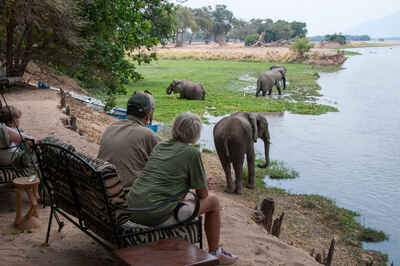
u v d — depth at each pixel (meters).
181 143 3.45
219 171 13.09
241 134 11.03
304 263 5.33
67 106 13.28
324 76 49.84
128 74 18.47
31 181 4.43
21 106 13.69
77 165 3.25
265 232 6.38
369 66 66.12
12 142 4.88
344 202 11.36
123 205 3.13
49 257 3.80
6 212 4.86
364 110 26.67
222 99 30.22
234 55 79.00
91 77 18.58
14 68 18.47
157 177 3.38
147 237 3.29
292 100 30.89
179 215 3.43
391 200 11.56
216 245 3.65
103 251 4.00
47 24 15.64
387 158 15.90
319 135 19.56
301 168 14.41
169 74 48.12
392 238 9.16
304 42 71.94
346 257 7.93
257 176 13.16
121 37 18.09
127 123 4.04
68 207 3.83
